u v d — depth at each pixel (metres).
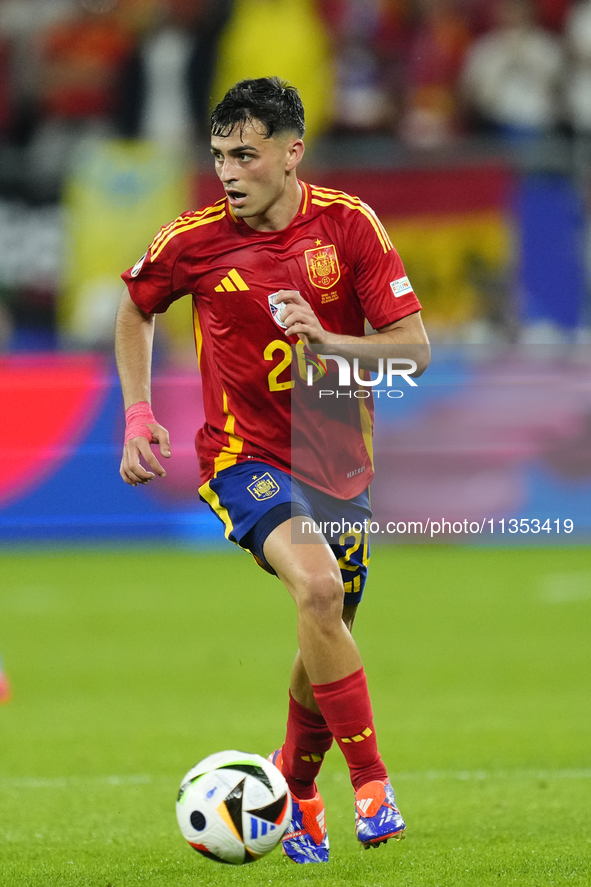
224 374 14.45
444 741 22.70
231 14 63.56
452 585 43.72
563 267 52.97
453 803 17.88
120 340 15.04
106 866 14.34
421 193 53.09
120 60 64.75
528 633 35.00
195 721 24.95
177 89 63.75
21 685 29.02
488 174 52.75
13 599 41.47
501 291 53.19
